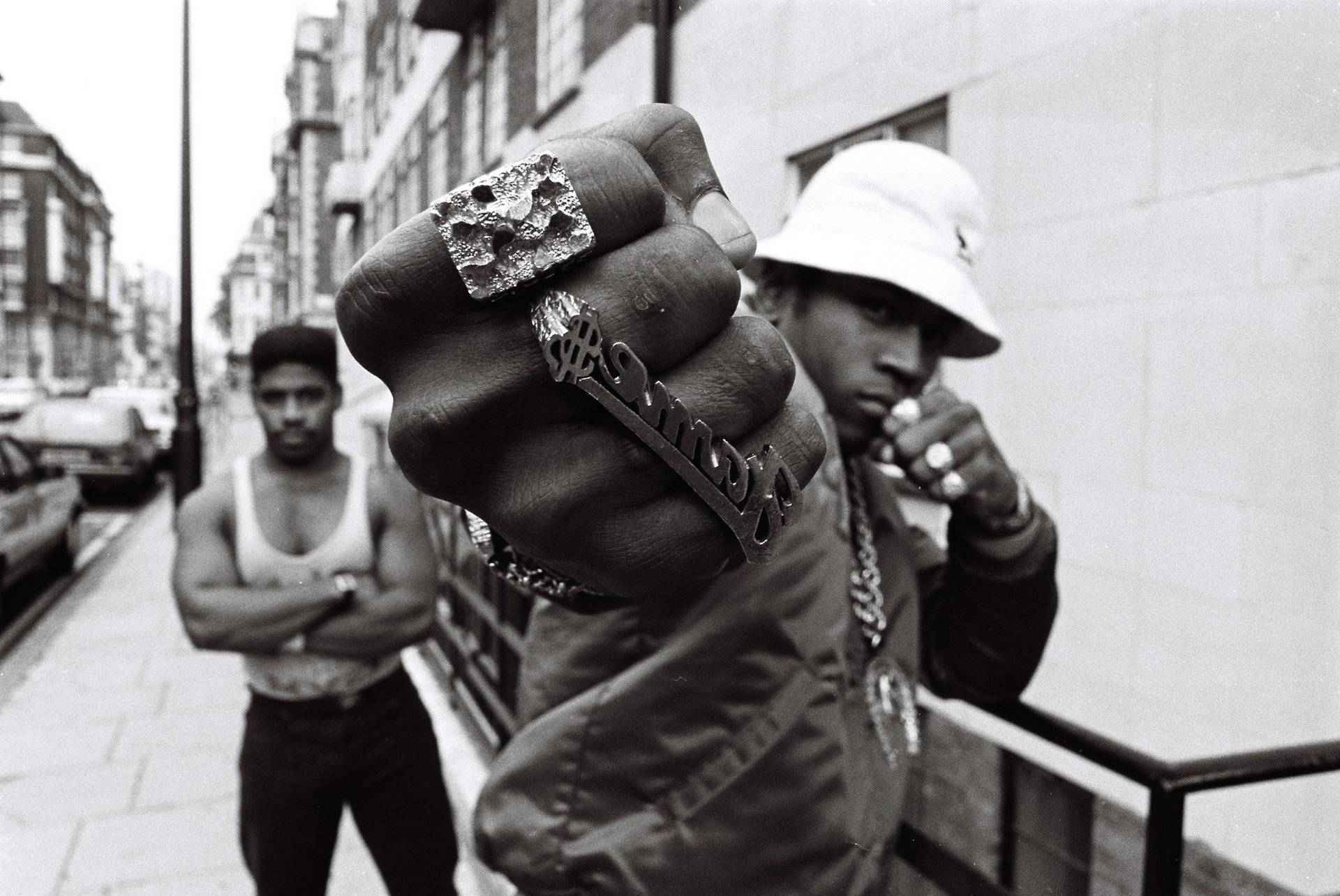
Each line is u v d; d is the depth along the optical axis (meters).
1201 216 2.09
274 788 1.78
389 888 1.93
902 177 1.01
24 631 5.71
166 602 6.66
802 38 3.00
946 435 1.00
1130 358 2.28
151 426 16.38
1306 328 1.88
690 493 0.43
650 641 0.82
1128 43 2.25
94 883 2.65
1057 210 2.46
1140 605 2.26
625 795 0.83
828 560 0.83
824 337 1.03
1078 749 1.13
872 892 0.89
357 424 2.47
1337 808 1.89
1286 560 1.93
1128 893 2.23
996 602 1.08
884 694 1.00
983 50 2.67
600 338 0.39
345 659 1.78
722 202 0.45
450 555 3.97
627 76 2.47
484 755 3.14
